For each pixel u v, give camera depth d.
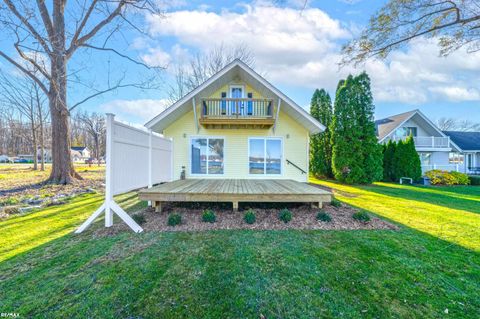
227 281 2.44
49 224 4.48
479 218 5.09
